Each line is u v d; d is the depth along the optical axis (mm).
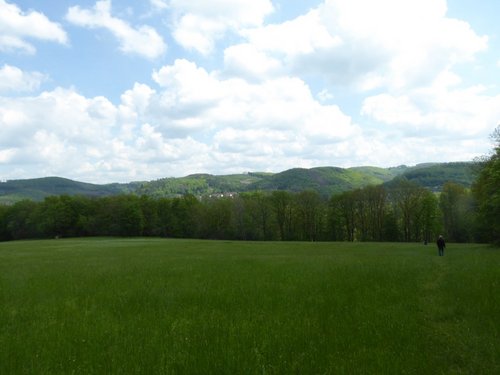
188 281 21031
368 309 12602
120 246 69000
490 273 19594
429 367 7438
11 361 8344
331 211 112438
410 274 21688
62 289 19094
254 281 20312
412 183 102062
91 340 9875
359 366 7551
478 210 59219
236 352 8492
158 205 135125
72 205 137000
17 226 138250
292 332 10102
